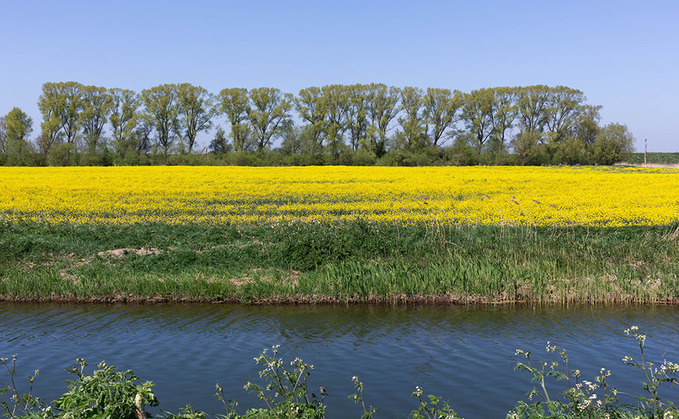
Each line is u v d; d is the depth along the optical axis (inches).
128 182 1588.3
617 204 1146.7
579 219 975.6
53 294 621.0
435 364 405.7
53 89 3408.0
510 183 1562.5
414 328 505.4
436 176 1845.5
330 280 620.1
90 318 542.9
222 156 2989.7
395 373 387.2
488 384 365.4
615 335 478.9
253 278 652.7
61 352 440.1
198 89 3501.5
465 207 1117.1
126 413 231.5
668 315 547.5
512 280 626.2
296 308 581.6
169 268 709.3
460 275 622.5
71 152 2876.5
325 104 3533.5
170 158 2856.8
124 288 620.7
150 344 459.8
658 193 1342.3
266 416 246.1
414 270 655.1
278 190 1437.0
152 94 3464.6
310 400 335.9
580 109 3639.3
